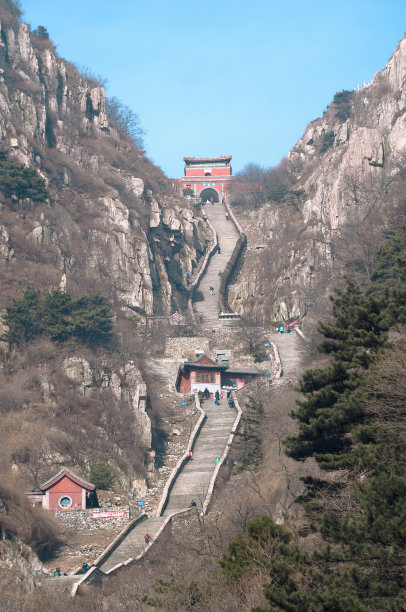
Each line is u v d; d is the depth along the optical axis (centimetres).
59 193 11938
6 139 11631
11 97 12450
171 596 3080
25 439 6962
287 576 2495
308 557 2550
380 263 6412
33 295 8919
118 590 4409
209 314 12331
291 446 3244
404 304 3397
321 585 2500
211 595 2978
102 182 12781
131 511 6378
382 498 2378
